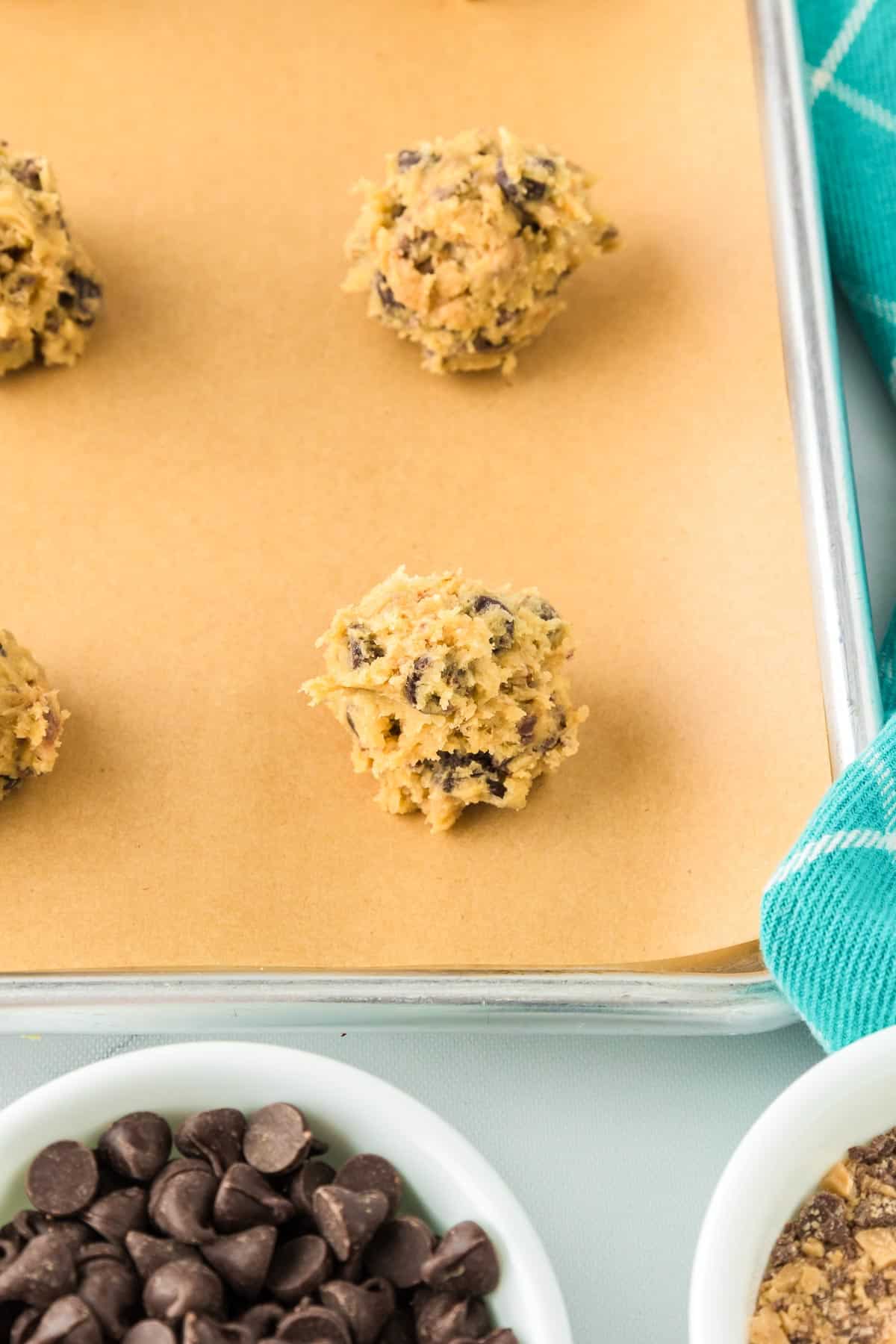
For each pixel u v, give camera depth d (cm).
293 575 42
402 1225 33
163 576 42
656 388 43
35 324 43
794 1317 33
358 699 39
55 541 42
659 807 39
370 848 39
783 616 40
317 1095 34
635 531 42
